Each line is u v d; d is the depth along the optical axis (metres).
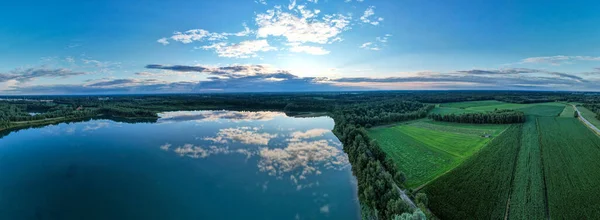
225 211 51.84
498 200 48.50
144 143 99.25
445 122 128.25
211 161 78.19
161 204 54.66
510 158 69.06
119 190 60.75
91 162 79.00
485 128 110.62
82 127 136.00
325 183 62.75
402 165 69.94
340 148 91.25
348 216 49.78
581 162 65.19
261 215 50.44
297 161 77.62
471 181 56.06
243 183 63.19
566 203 47.12
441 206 47.38
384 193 47.72
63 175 69.44
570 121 114.00
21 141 104.69
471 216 44.19
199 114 189.12
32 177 68.25
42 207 53.69
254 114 188.75
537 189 52.00
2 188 61.91
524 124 111.94
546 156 69.81
